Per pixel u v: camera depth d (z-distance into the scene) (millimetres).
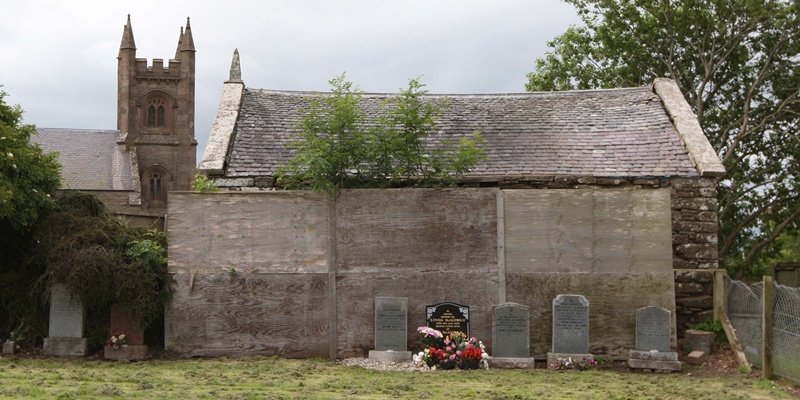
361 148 16828
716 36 32969
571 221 16281
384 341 15859
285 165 17766
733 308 16781
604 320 16094
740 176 33844
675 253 18016
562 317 15719
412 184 17609
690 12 32844
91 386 11508
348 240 16297
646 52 34594
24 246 17547
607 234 16250
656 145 19391
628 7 33812
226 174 18156
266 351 16203
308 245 16312
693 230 18047
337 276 16234
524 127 20719
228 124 19688
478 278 16219
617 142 19766
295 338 16219
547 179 18297
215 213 16375
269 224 16359
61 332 16141
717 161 18328
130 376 12930
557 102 22375
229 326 16250
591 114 21375
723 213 33562
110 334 16078
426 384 12961
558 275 16203
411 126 17391
